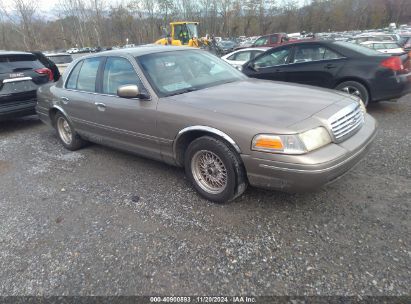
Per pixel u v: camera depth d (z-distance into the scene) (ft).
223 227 9.21
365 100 19.01
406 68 18.17
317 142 8.46
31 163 15.58
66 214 10.63
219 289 7.16
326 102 9.79
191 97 10.80
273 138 8.36
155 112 10.91
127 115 11.95
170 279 7.52
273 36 62.23
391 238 8.20
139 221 9.86
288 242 8.39
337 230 8.68
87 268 8.07
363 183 10.97
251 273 7.50
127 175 13.24
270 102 9.80
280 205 10.04
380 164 12.34
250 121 8.86
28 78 21.31
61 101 15.57
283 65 21.91
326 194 10.44
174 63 12.59
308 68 20.62
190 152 10.37
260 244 8.40
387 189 10.48
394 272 7.17
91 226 9.82
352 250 7.92
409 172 11.52
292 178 8.31
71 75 15.39
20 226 10.18
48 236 9.52
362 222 8.93
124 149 13.37
